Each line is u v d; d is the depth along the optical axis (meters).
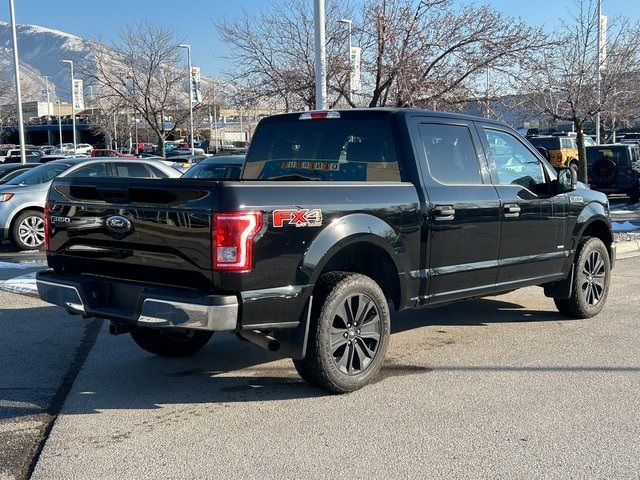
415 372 5.74
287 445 4.26
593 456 4.07
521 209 6.47
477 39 12.64
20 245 13.01
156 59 33.53
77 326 7.41
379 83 13.11
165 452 4.18
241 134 59.09
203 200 4.49
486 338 6.84
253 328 4.62
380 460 4.04
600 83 15.40
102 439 4.38
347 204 5.05
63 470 3.94
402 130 5.72
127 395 5.23
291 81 14.18
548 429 4.48
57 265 5.51
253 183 4.57
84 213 5.16
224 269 4.43
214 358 6.25
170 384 5.50
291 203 4.71
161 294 4.57
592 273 7.57
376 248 5.32
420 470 3.90
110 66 33.66
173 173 14.10
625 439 4.32
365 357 5.27
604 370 5.75
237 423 4.64
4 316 7.82
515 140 6.82
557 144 28.34
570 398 5.07
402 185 5.51
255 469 3.93
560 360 6.05
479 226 6.06
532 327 7.29
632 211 19.50
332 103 14.44
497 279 6.37
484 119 6.50
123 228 4.89
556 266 7.06
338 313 5.02
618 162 21.50
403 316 7.86
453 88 12.66
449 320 7.64
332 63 13.71
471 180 6.14
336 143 6.09
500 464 3.97
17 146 61.12
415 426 4.55
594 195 7.66
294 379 5.60
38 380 5.64
